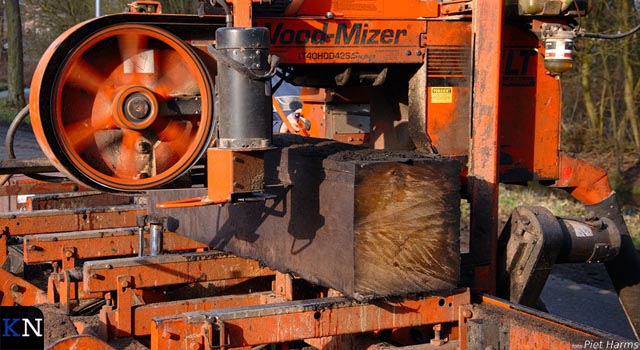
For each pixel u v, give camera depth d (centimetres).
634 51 1428
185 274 459
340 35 439
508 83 477
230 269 472
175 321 329
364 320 357
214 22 411
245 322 336
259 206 425
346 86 500
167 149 425
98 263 436
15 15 2125
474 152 447
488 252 445
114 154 416
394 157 360
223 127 354
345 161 345
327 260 359
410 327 393
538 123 487
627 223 1018
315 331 349
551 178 494
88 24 391
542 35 468
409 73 473
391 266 345
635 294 525
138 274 444
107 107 411
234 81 349
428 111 462
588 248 444
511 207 1126
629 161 1480
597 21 1401
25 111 452
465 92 470
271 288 518
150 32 404
